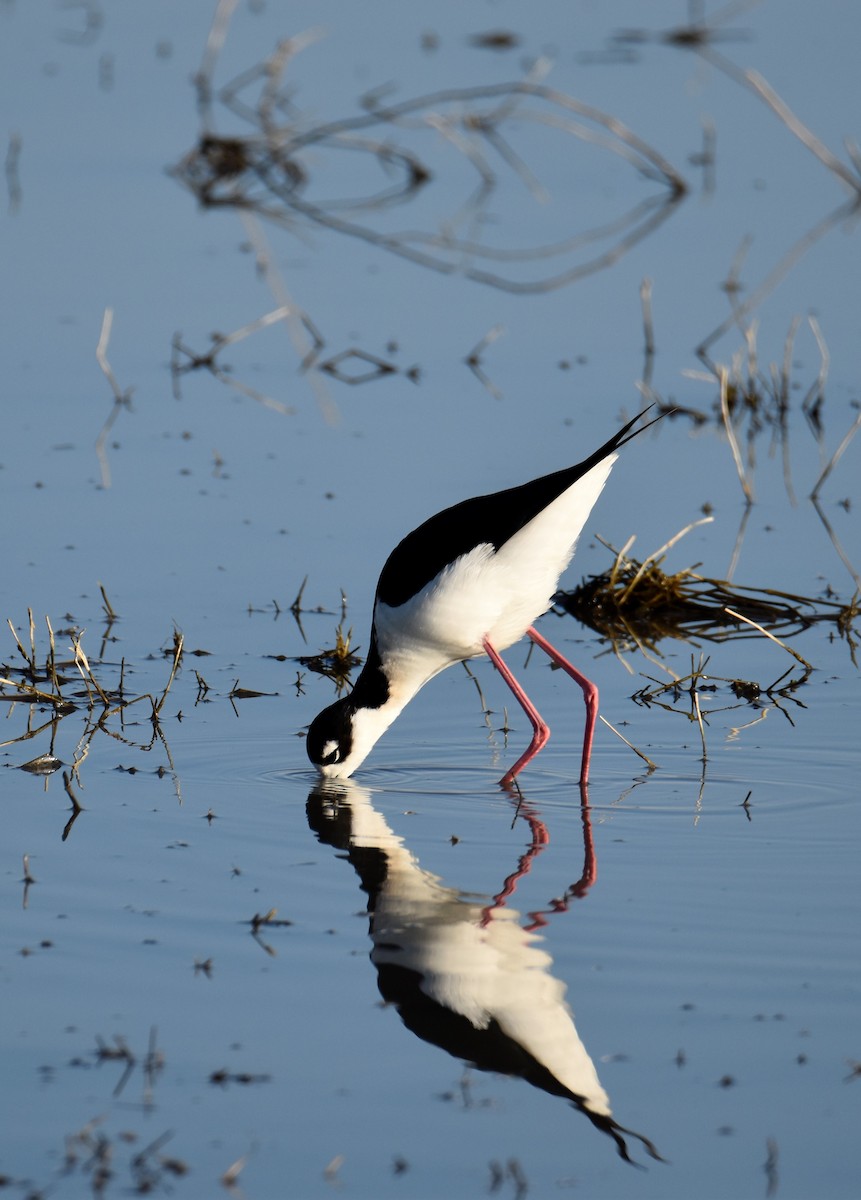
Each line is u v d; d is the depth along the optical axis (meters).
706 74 26.31
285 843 8.09
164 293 17.91
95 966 6.73
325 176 22.62
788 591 11.85
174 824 8.29
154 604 11.38
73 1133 5.58
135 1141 5.55
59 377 15.76
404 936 7.02
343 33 28.72
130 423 14.75
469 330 17.34
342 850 8.02
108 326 16.27
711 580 11.93
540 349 16.77
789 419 15.27
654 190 21.67
